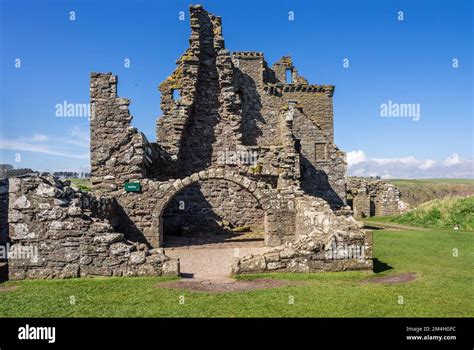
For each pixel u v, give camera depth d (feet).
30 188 39.91
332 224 45.75
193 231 82.17
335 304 29.94
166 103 93.35
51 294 33.58
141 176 67.36
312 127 118.83
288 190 69.56
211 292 33.45
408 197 273.75
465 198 101.45
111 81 68.08
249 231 82.89
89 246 39.58
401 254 52.95
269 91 133.18
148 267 39.50
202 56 88.48
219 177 68.28
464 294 32.73
